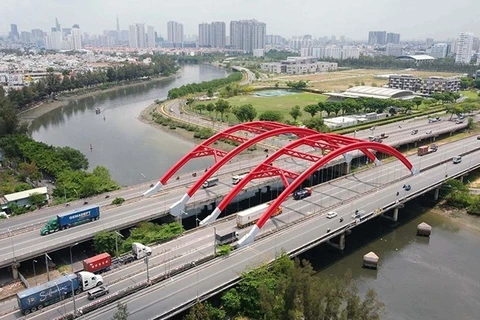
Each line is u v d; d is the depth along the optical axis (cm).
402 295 8712
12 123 19200
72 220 10456
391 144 18075
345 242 11044
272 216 11238
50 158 15388
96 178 13362
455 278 9362
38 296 7375
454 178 14300
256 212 10831
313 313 5788
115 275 8456
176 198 12412
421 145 19762
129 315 7094
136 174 16412
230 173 14738
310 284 5972
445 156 16950
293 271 6350
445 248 10731
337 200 12381
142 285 7962
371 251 10556
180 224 10869
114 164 17725
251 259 8912
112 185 13450
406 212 13000
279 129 13488
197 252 9331
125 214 11256
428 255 10362
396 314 8100
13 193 12756
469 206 13050
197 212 12744
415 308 8300
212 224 10875
